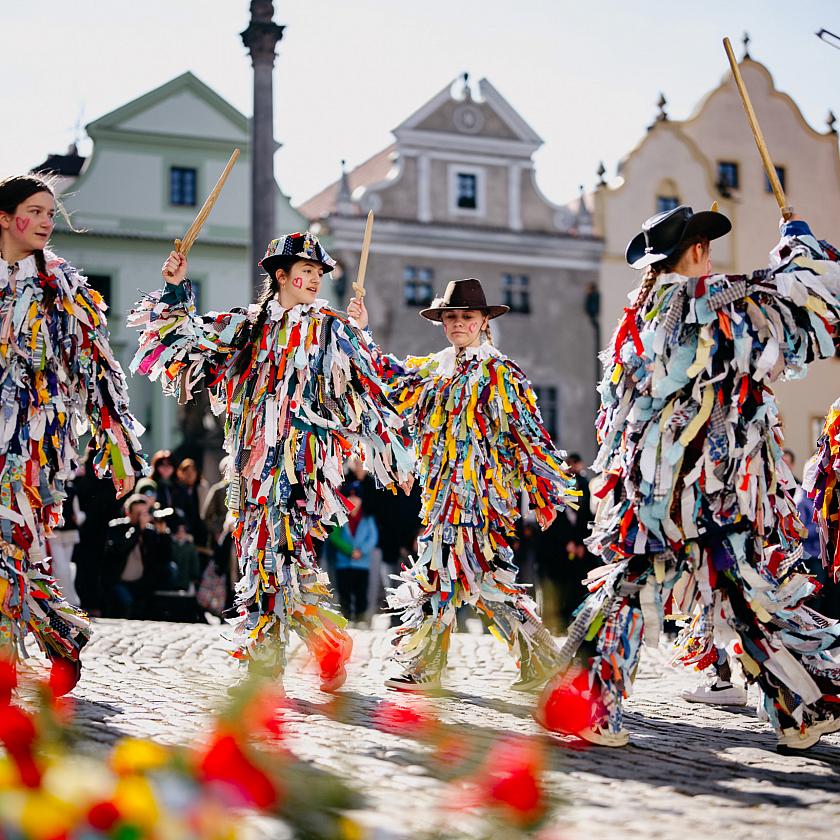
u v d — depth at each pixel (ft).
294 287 19.71
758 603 14.48
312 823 8.48
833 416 18.81
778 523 15.06
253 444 19.33
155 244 104.22
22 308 16.24
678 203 113.39
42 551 16.43
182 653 24.45
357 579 42.32
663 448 14.70
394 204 105.19
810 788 12.42
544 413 108.68
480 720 17.08
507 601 21.20
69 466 16.57
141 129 104.47
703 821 10.90
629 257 15.78
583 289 110.11
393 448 19.92
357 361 19.93
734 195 115.65
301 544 19.36
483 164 108.06
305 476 19.33
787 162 118.32
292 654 24.26
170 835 6.46
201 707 16.42
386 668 23.67
